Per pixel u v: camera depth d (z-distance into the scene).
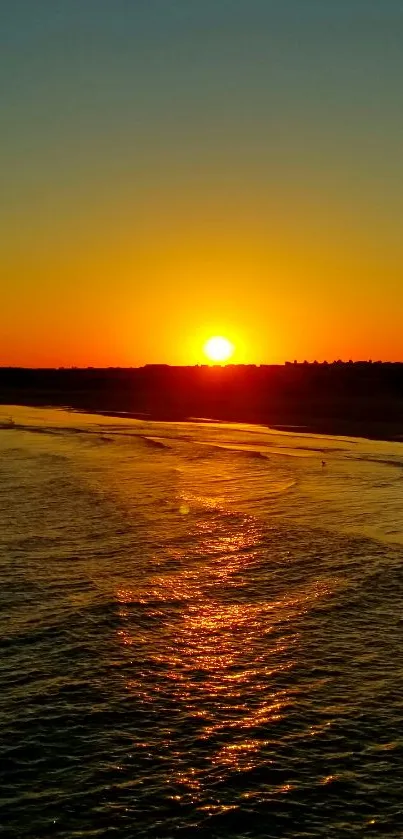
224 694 11.41
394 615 14.53
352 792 9.05
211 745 10.04
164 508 24.12
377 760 9.67
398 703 11.09
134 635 13.58
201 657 12.69
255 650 13.01
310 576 16.92
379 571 17.20
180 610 14.81
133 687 11.61
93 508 24.03
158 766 9.57
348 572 17.17
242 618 14.44
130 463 35.50
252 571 17.34
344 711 10.88
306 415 66.31
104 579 16.62
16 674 11.97
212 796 9.00
